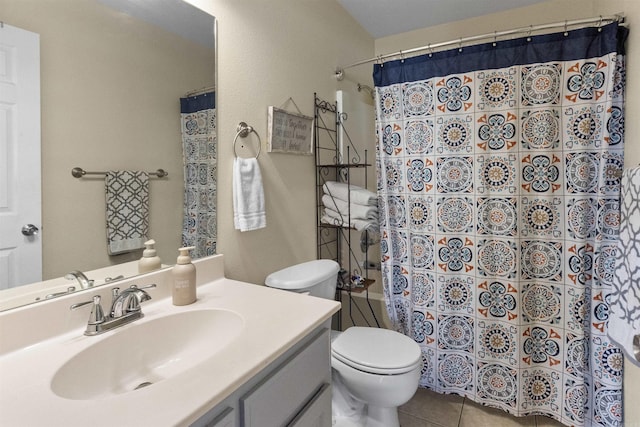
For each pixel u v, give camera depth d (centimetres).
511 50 160
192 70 123
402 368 138
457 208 175
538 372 168
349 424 159
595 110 150
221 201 135
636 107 135
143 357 92
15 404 60
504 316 169
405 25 244
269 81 158
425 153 181
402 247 192
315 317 97
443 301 182
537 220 163
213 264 131
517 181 162
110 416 57
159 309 103
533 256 165
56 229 89
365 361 142
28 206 84
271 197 162
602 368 154
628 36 145
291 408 87
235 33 139
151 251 112
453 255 178
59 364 74
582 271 154
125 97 104
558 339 162
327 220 197
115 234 102
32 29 83
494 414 177
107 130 99
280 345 80
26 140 83
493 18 227
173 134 118
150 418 56
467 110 169
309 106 187
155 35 111
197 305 106
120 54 102
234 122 140
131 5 104
